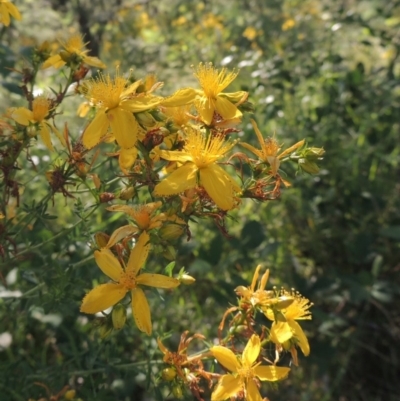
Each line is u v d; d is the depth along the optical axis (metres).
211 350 0.14
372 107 0.36
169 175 0.14
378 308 0.29
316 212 0.32
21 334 0.25
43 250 0.21
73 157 0.14
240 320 0.15
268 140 0.14
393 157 0.34
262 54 0.43
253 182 0.14
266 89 0.36
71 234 0.19
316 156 0.15
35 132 0.15
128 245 0.14
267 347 0.18
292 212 0.32
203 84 0.14
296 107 0.36
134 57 0.39
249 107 0.15
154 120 0.13
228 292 0.26
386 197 0.34
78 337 0.24
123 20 0.47
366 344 0.29
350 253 0.31
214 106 0.14
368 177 0.34
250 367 0.14
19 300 0.18
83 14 0.42
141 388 0.25
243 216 0.32
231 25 0.48
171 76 0.37
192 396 0.16
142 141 0.14
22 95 0.24
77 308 0.22
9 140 0.15
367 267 0.31
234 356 0.14
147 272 0.14
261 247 0.29
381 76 0.41
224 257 0.29
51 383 0.19
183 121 0.15
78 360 0.19
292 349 0.15
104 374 0.20
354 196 0.33
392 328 0.29
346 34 0.46
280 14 0.51
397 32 0.45
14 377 0.20
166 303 0.24
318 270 0.31
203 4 0.54
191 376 0.14
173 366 0.15
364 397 0.27
